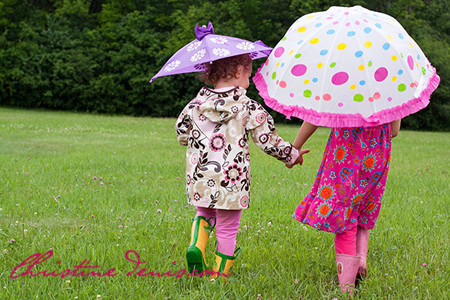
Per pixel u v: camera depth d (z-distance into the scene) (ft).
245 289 8.57
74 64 94.99
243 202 8.63
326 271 9.91
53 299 7.95
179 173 21.68
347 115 7.72
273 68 8.49
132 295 8.23
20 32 99.04
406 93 7.85
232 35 89.15
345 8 8.80
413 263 10.30
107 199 15.62
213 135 8.68
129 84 96.68
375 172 8.61
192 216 13.71
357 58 7.82
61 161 24.25
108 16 100.42
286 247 11.18
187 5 103.30
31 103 99.60
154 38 97.66
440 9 102.63
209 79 9.18
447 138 57.11
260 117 8.70
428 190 18.79
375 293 8.77
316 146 38.42
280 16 93.09
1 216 12.98
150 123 62.08
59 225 12.44
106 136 41.75
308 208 9.15
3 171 20.38
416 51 8.36
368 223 9.18
